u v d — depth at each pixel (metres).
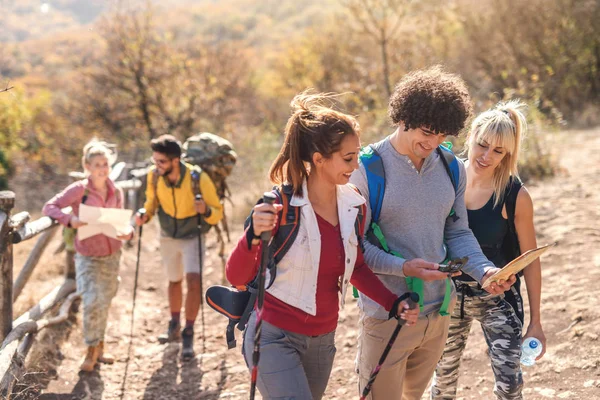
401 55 15.23
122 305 6.37
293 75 21.44
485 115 3.28
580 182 8.40
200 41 19.38
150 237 8.98
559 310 5.00
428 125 2.77
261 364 2.67
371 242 2.98
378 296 2.85
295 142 2.69
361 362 3.10
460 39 17.12
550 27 16.14
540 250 2.63
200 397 4.66
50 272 6.95
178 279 5.62
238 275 2.65
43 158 19.20
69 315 5.74
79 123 18.47
